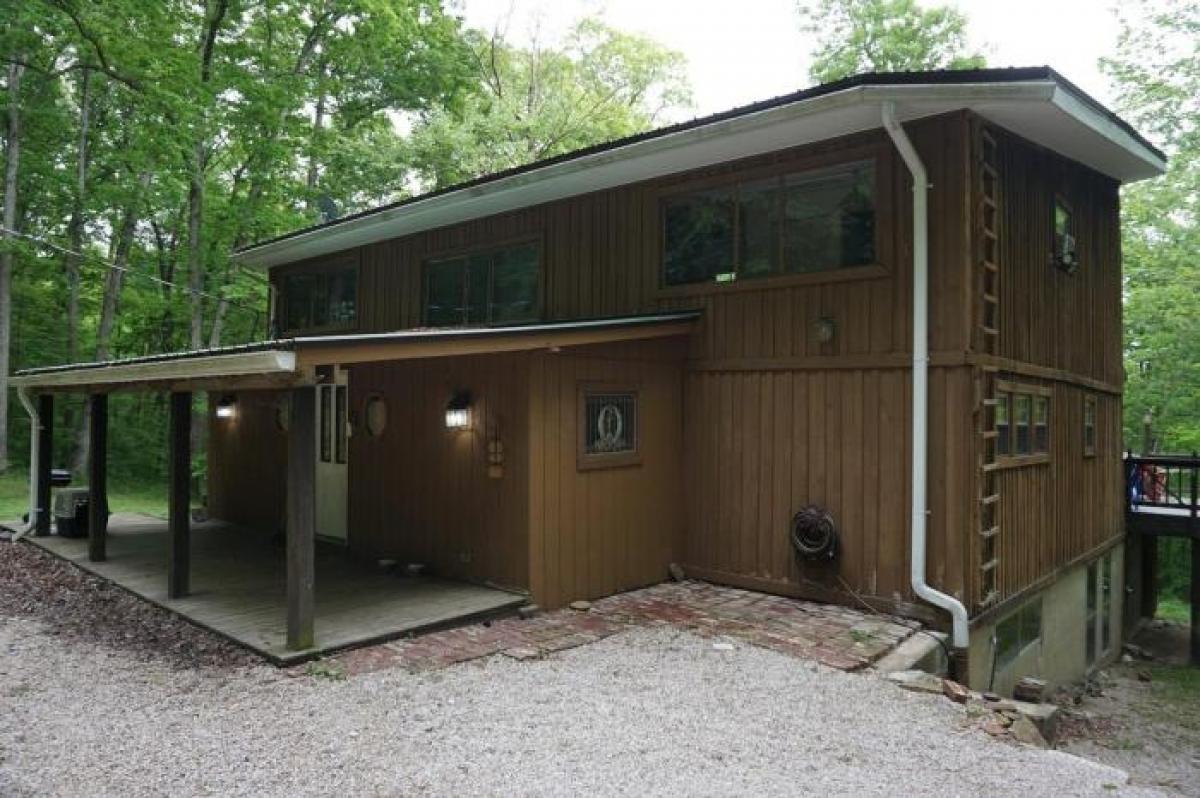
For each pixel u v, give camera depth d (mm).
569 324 6297
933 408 5965
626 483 7086
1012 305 6750
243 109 15766
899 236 6145
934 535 5949
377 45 17328
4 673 4859
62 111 17156
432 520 7207
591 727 4031
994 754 3865
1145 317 16078
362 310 11234
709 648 5402
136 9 13359
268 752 3684
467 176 20438
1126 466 10867
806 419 6707
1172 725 7395
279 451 9750
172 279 19391
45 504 9570
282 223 17203
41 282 19172
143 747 3740
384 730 3945
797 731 4066
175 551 6457
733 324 7207
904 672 5012
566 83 24688
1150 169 8578
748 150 6812
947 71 5398
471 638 5586
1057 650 7938
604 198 8180
